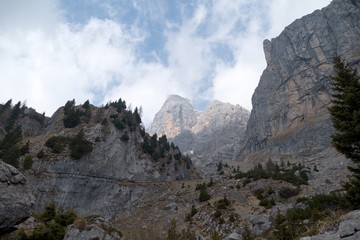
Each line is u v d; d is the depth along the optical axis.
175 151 130.50
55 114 133.75
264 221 46.69
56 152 89.31
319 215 28.31
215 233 43.75
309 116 189.38
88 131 104.81
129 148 110.12
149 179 105.06
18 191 17.25
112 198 89.06
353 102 25.56
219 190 77.56
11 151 82.94
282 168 108.50
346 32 192.38
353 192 24.05
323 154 146.88
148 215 72.56
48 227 19.38
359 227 13.23
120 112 125.19
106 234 19.03
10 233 17.48
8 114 127.00
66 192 81.38
